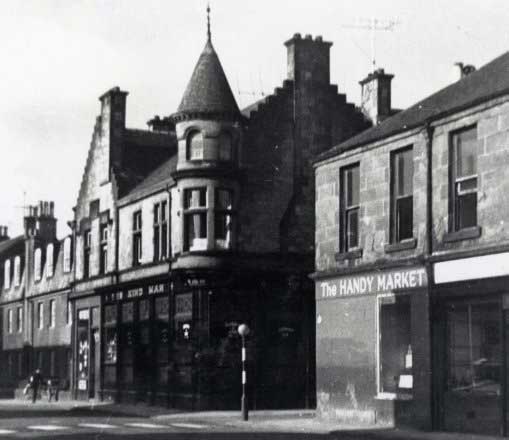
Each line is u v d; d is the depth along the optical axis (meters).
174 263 36.59
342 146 28.12
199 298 35.12
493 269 21.81
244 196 36.03
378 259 26.23
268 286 35.84
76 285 46.97
